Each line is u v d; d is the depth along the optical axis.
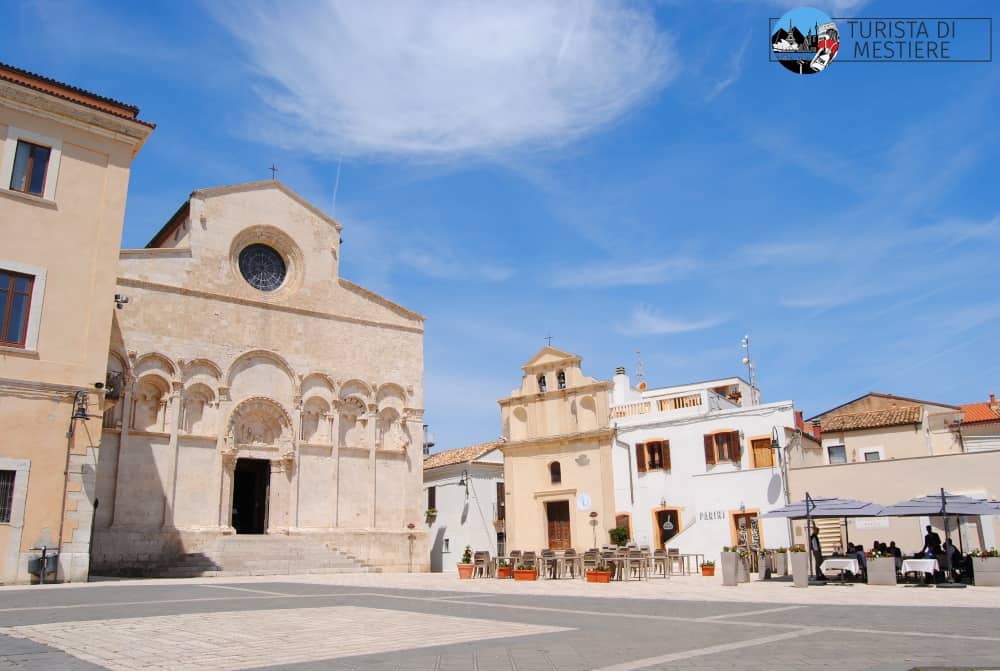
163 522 38.06
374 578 33.25
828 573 28.08
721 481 38.25
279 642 10.83
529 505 46.72
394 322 49.41
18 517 25.19
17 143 27.61
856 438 47.50
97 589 21.92
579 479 45.00
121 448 37.44
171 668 8.80
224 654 9.77
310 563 40.03
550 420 47.03
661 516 41.75
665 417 42.94
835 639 10.90
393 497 46.69
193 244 42.31
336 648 10.27
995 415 49.47
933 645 10.20
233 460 40.97
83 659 9.40
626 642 10.74
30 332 26.55
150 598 18.44
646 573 31.23
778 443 37.16
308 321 45.59
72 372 27.17
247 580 29.67
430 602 18.11
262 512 42.81
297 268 46.25
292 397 43.91
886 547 27.23
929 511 24.61
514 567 33.41
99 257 28.62
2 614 14.48
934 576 24.86
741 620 13.74
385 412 47.78
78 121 28.92
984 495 30.94
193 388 40.69
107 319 28.36
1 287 26.39
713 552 37.75
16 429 25.69
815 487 35.12
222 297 42.53
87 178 28.94
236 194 44.66
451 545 55.28
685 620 13.81
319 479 43.94
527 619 14.01
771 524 36.34
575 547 44.12
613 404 46.56
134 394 38.59
